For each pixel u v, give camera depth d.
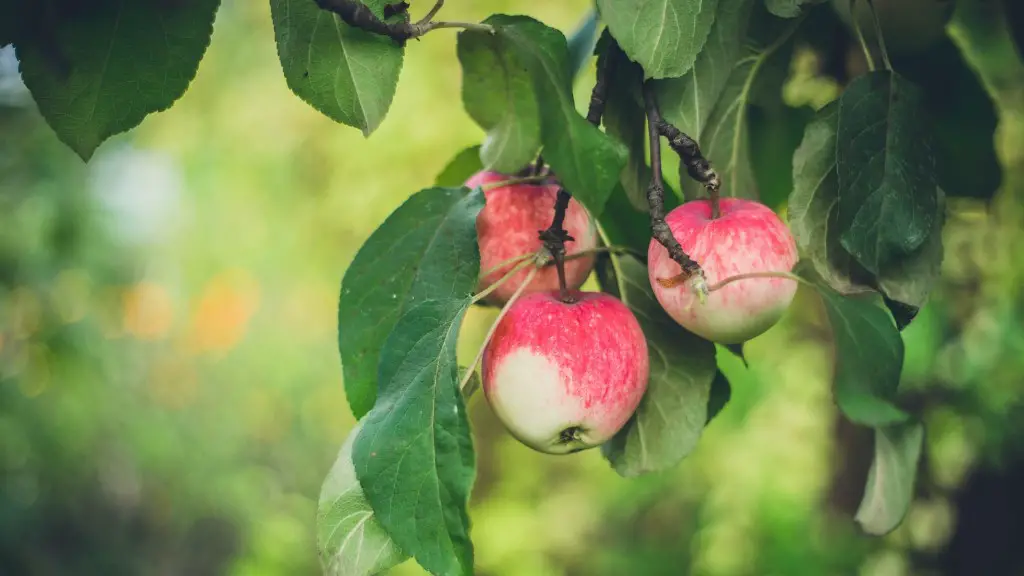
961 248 2.35
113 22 0.87
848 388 0.92
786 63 1.01
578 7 3.20
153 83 0.87
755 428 3.51
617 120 0.95
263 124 3.94
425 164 3.52
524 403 0.91
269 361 5.17
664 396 0.96
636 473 0.96
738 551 3.07
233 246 4.61
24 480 3.82
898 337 0.93
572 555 4.04
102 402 4.41
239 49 4.07
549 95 0.88
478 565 3.95
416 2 1.82
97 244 3.69
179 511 4.87
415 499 0.84
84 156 0.87
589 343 0.92
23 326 3.51
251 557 4.09
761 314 0.91
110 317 4.24
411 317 0.87
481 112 0.98
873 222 0.91
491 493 4.48
